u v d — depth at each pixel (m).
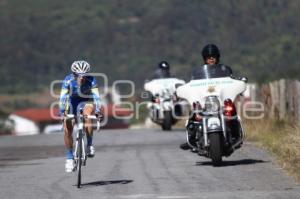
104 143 48.31
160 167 32.66
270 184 26.62
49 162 37.53
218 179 28.25
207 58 33.50
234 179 28.12
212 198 23.86
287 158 32.56
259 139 42.47
